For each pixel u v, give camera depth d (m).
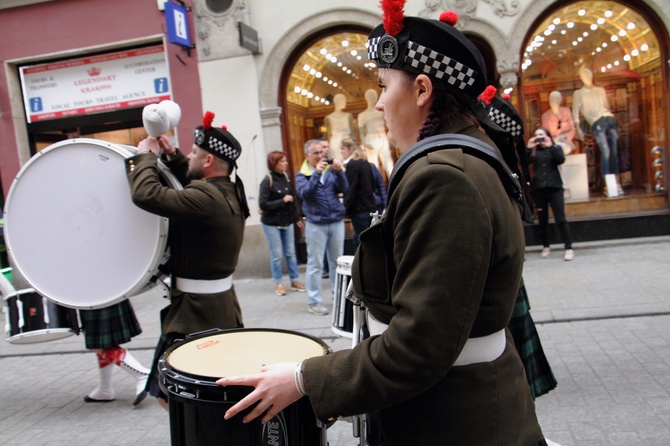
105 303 2.78
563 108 7.63
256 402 1.25
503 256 1.11
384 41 1.23
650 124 7.52
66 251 2.82
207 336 1.86
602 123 7.63
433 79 1.19
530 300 5.39
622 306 4.95
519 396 1.23
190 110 7.66
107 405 3.96
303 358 1.59
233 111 7.57
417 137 1.25
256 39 7.32
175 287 2.71
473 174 1.08
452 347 1.02
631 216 7.43
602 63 7.52
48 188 2.80
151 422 3.64
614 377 3.68
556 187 6.74
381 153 7.93
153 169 2.59
